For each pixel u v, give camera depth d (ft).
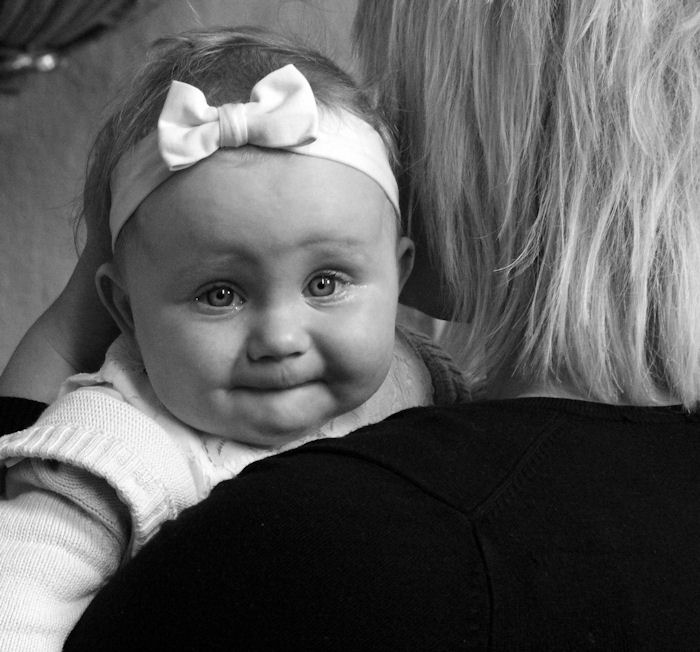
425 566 2.80
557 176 3.48
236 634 2.85
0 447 3.91
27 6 7.21
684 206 3.50
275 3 9.64
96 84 9.70
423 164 3.93
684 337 3.46
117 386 4.23
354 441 3.16
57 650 3.77
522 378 3.64
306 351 3.89
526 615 2.77
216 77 4.07
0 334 10.03
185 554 2.98
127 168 4.03
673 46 3.47
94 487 3.91
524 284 3.61
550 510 2.96
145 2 8.17
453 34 3.69
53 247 9.88
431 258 4.09
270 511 2.93
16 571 3.80
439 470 3.02
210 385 3.92
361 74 4.31
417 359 4.77
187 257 3.79
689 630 2.90
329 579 2.81
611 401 3.50
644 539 2.97
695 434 3.35
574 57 3.44
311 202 3.76
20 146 9.84
